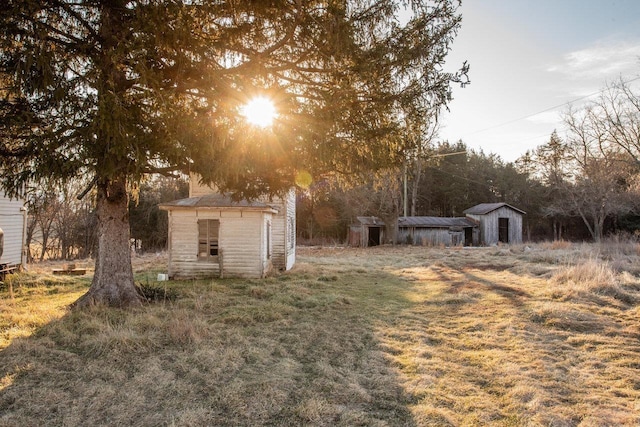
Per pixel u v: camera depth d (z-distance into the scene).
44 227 26.44
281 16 6.02
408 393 4.02
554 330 6.25
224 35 6.21
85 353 5.02
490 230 32.41
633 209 30.16
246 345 5.43
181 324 5.94
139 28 5.48
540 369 4.64
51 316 6.66
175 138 5.55
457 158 45.62
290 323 6.77
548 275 11.52
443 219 33.47
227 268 12.45
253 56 6.50
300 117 6.31
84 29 6.86
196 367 4.60
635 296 8.02
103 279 7.61
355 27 6.35
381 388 4.14
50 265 18.66
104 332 5.62
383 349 5.41
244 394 3.94
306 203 39.31
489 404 3.76
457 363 4.89
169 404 3.75
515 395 3.95
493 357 5.05
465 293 9.28
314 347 5.54
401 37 6.84
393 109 7.17
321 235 40.34
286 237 14.88
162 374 4.39
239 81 5.98
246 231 12.48
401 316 7.32
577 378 4.37
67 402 3.73
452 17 6.76
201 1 5.70
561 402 3.80
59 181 5.80
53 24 6.27
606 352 5.20
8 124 5.67
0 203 12.30
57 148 5.58
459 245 28.14
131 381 4.23
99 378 4.29
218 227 12.53
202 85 6.23
